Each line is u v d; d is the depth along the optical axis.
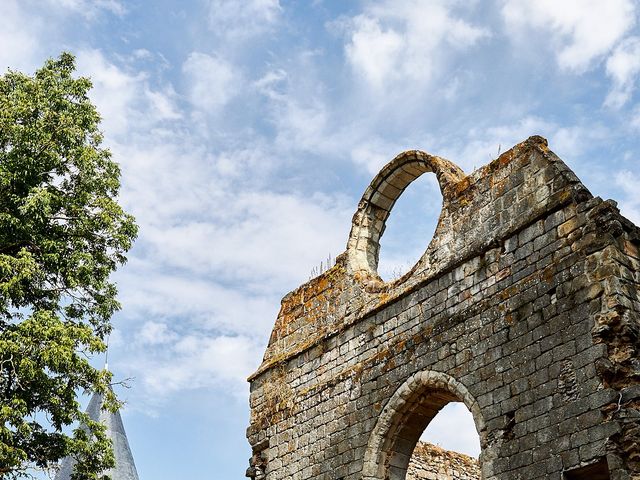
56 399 21.58
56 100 24.03
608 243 16.80
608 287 16.45
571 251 17.44
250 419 24.61
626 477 15.09
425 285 20.64
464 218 20.25
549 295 17.55
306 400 22.92
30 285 22.83
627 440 15.31
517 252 18.62
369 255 23.72
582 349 16.53
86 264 23.08
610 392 15.77
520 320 17.97
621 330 16.09
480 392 18.27
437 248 20.69
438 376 19.28
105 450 22.80
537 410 16.97
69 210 23.70
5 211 22.56
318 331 23.59
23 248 21.75
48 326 21.12
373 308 21.80
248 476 23.58
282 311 25.34
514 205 19.06
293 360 23.95
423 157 22.44
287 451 22.88
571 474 16.23
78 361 21.42
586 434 15.92
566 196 17.84
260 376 24.88
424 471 26.27
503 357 18.06
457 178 21.55
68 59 25.09
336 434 21.55
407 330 20.72
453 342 19.30
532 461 16.72
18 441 21.53
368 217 24.09
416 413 20.23
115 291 24.41
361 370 21.47
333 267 24.08
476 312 19.00
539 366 17.23
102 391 22.47
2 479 20.42
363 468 20.34
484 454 17.67
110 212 23.97
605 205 17.12
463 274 19.75
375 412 20.64
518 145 19.50
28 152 22.94
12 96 23.53
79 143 23.97
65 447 22.14
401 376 20.30
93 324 24.02
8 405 20.73
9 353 20.47
